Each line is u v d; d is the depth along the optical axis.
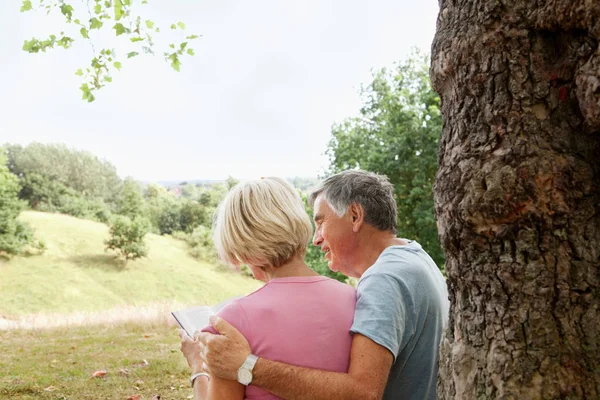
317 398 1.60
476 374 1.64
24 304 43.34
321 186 2.37
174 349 8.49
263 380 1.59
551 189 1.52
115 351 8.35
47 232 57.16
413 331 1.97
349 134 24.28
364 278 2.01
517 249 1.56
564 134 1.55
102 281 50.09
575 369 1.49
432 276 2.12
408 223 21.33
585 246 1.52
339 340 1.73
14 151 85.56
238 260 1.85
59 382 6.11
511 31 1.60
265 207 1.77
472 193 1.61
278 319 1.68
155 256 58.34
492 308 1.61
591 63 1.46
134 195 81.56
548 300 1.52
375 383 1.71
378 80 24.17
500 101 1.60
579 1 1.47
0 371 6.71
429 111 22.34
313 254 20.22
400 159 22.05
